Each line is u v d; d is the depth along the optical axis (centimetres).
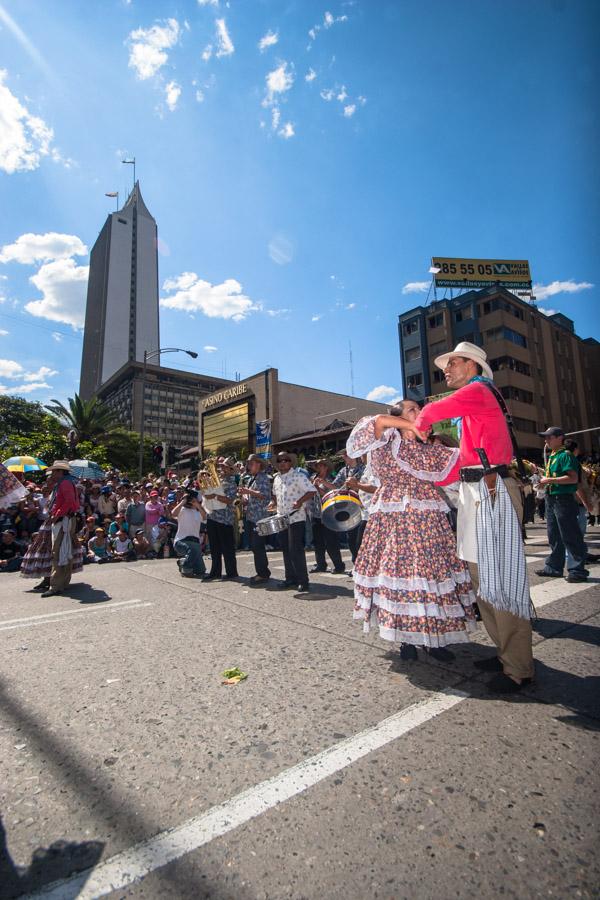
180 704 254
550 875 135
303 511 555
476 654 314
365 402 5119
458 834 152
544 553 762
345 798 171
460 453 279
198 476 669
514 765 188
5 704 260
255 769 191
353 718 230
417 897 129
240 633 377
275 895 130
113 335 17338
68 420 3572
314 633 370
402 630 268
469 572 284
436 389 4209
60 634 392
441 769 187
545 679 267
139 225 18912
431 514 286
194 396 13162
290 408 4384
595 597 454
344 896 130
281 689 267
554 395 4531
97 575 723
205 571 736
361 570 302
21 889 135
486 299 4144
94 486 1259
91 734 225
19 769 198
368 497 635
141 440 2588
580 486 559
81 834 158
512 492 262
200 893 132
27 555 599
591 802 165
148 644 357
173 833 156
